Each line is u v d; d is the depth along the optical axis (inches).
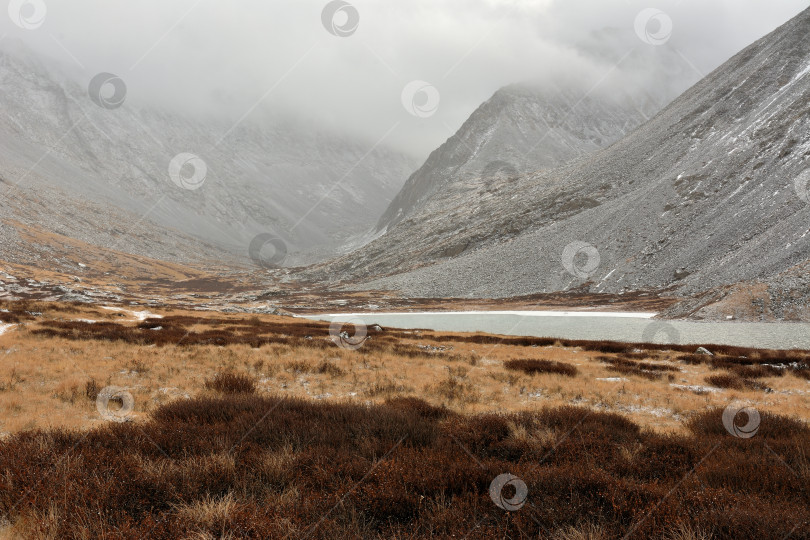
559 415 369.1
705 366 850.1
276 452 239.8
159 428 273.7
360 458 236.1
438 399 510.3
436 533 166.1
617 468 247.6
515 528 168.4
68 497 171.6
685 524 169.2
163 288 6309.1
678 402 522.0
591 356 995.3
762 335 1596.9
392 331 1630.2
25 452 220.4
